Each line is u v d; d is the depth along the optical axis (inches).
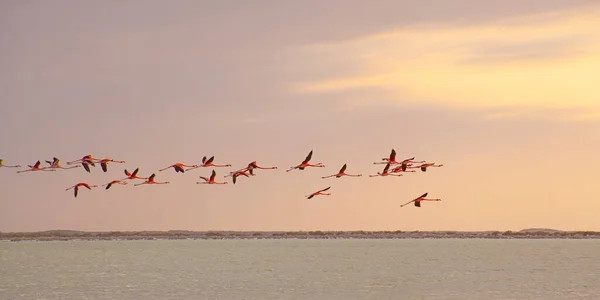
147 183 2876.5
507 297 3767.2
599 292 3956.7
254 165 2819.9
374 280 4586.6
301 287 4205.2
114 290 4079.7
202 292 3976.4
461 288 4148.6
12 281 4564.5
